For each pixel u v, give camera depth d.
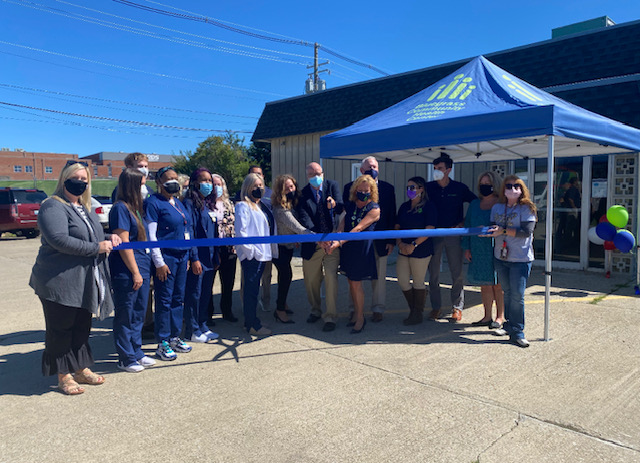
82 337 3.53
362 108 11.03
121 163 76.00
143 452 2.67
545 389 3.33
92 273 3.38
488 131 4.27
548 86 8.13
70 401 3.35
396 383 3.50
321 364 3.93
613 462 2.45
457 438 2.72
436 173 5.11
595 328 4.68
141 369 3.88
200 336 4.63
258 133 13.34
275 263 5.23
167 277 4.08
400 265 4.96
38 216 3.15
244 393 3.40
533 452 2.56
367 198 4.59
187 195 4.60
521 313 4.24
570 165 7.93
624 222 6.25
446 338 4.54
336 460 2.54
